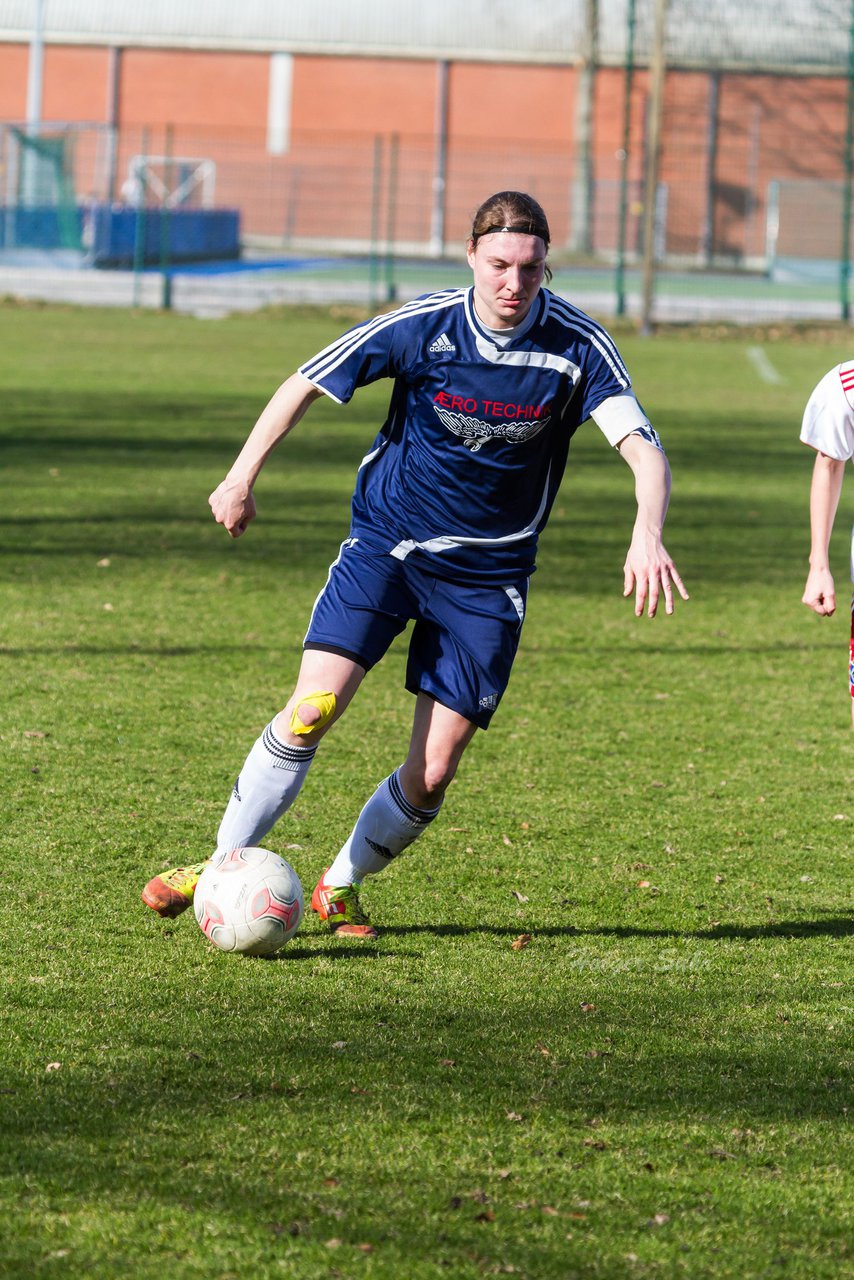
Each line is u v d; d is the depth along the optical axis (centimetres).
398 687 1961
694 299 9081
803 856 1389
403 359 1029
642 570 996
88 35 12512
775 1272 714
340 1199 759
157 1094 869
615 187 11488
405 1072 910
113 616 2253
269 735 1094
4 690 1833
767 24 11988
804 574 2841
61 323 7206
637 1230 744
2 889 1213
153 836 1357
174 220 9812
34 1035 946
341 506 3281
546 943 1159
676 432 4725
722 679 2067
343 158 12012
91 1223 730
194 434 4194
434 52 12356
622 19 12344
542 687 1992
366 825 1141
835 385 1120
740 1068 940
